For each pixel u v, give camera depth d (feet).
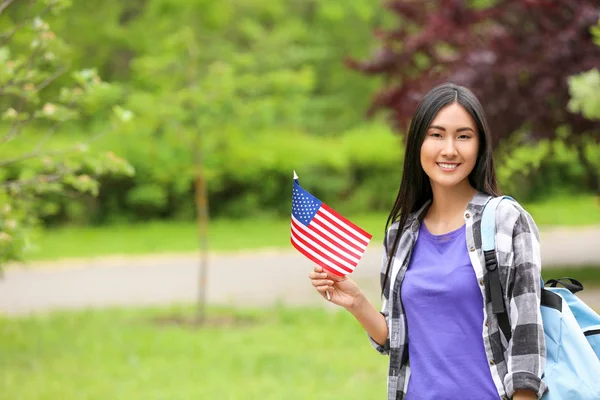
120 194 82.53
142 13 84.99
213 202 86.58
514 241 10.64
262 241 71.31
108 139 75.10
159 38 76.59
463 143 11.13
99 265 60.39
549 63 40.98
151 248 68.08
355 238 11.73
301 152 87.40
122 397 27.12
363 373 30.01
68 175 22.49
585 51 40.60
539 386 10.11
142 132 41.34
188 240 72.43
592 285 46.80
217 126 40.52
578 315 10.94
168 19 47.62
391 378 11.46
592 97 24.53
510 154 41.98
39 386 28.63
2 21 24.14
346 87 110.11
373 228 78.74
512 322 10.43
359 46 110.01
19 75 20.58
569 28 41.27
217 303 45.70
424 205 11.63
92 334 37.35
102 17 82.64
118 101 39.65
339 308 43.34
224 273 56.24
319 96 109.50
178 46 39.78
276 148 86.33
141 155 77.71
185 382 29.09
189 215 85.40
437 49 50.98
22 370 31.12
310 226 11.76
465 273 10.80
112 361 32.50
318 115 99.50
